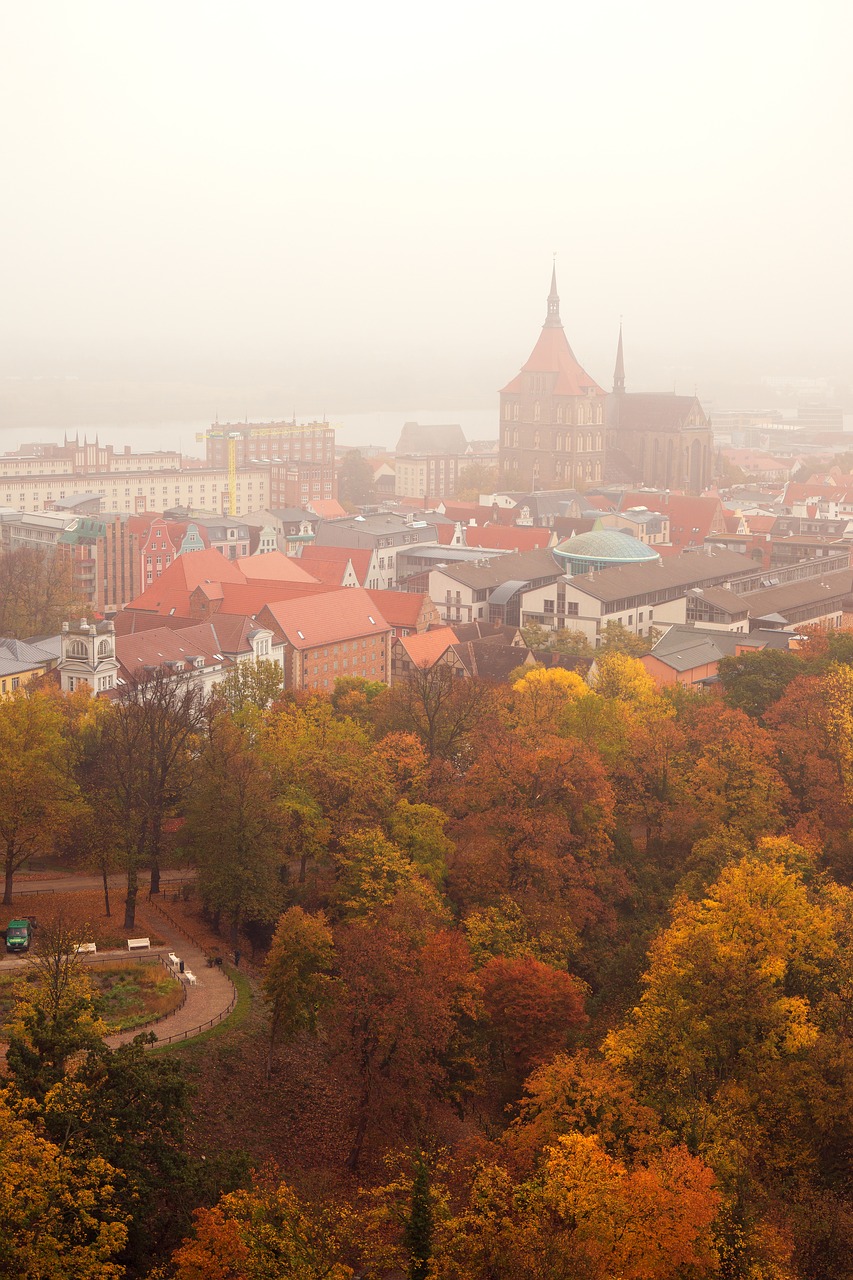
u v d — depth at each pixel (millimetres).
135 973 131875
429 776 165375
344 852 150500
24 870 160375
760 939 114562
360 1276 92312
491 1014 120312
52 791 152500
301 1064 123438
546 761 156625
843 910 129125
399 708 189000
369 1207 106188
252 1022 126125
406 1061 112062
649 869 157875
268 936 147625
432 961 119438
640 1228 83812
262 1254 80375
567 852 152125
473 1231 88938
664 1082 107312
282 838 148750
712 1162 93938
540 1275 81875
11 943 134250
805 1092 103062
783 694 197000
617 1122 101062
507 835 149375
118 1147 86688
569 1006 120812
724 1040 109562
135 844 144875
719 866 149250
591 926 146250
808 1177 100000
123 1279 83562
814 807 169125
